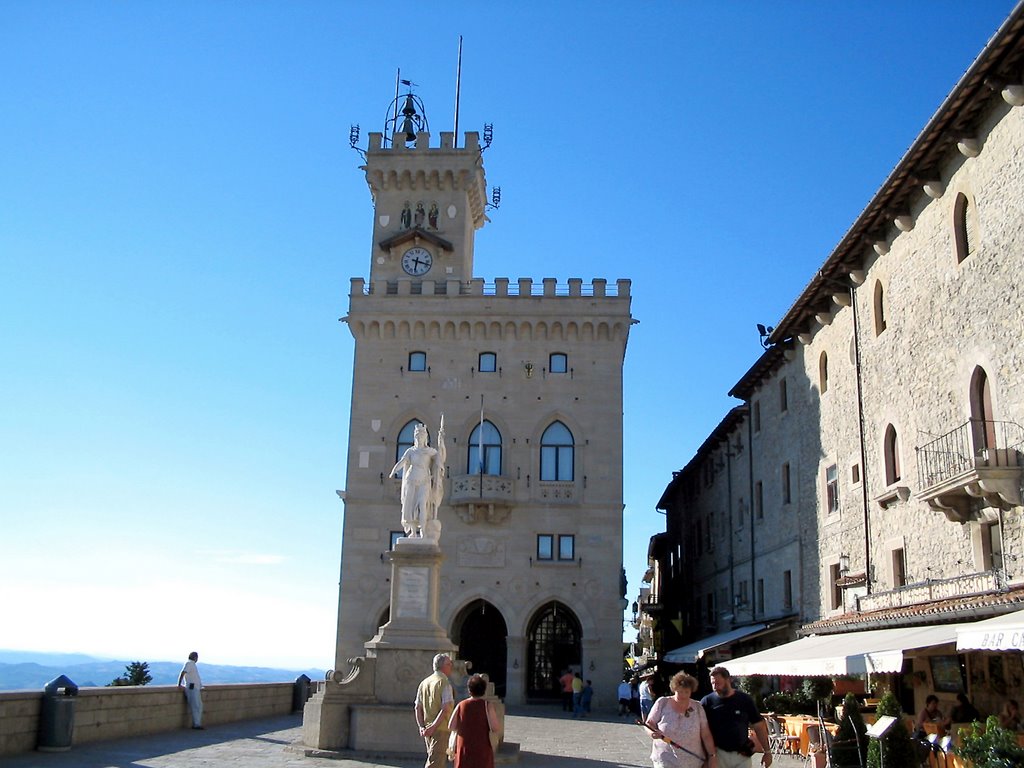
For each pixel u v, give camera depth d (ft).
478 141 210.59
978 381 91.76
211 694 108.68
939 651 85.15
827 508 134.21
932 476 95.81
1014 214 83.87
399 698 85.46
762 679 141.49
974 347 91.40
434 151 208.13
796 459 148.05
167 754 78.07
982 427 90.99
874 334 117.80
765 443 165.68
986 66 81.30
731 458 188.03
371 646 87.71
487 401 188.96
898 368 110.01
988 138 88.53
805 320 143.23
